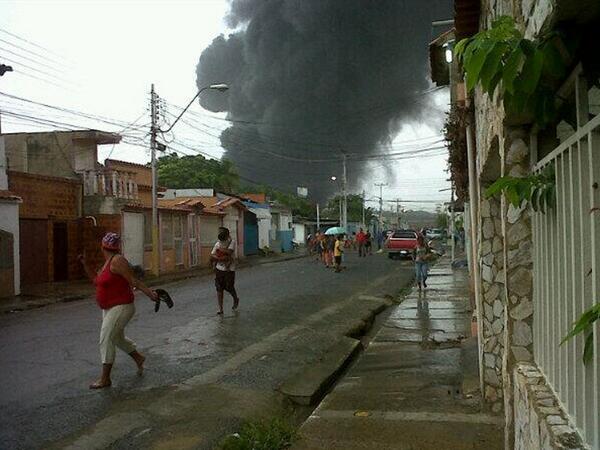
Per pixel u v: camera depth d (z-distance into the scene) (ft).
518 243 13.04
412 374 23.99
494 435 16.15
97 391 22.04
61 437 17.40
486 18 17.21
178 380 23.52
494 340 18.79
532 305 12.86
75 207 71.67
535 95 9.03
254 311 42.14
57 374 24.70
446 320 38.04
